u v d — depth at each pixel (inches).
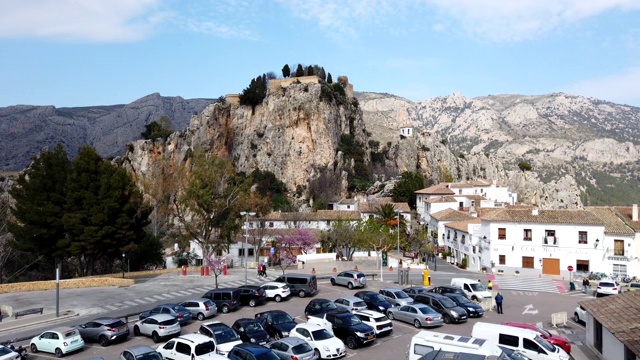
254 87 6328.7
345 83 7337.6
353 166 6053.2
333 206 4985.2
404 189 5285.4
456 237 3395.7
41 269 3112.7
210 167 3186.5
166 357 1152.2
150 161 6304.1
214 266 2317.9
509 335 1154.7
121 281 2460.6
